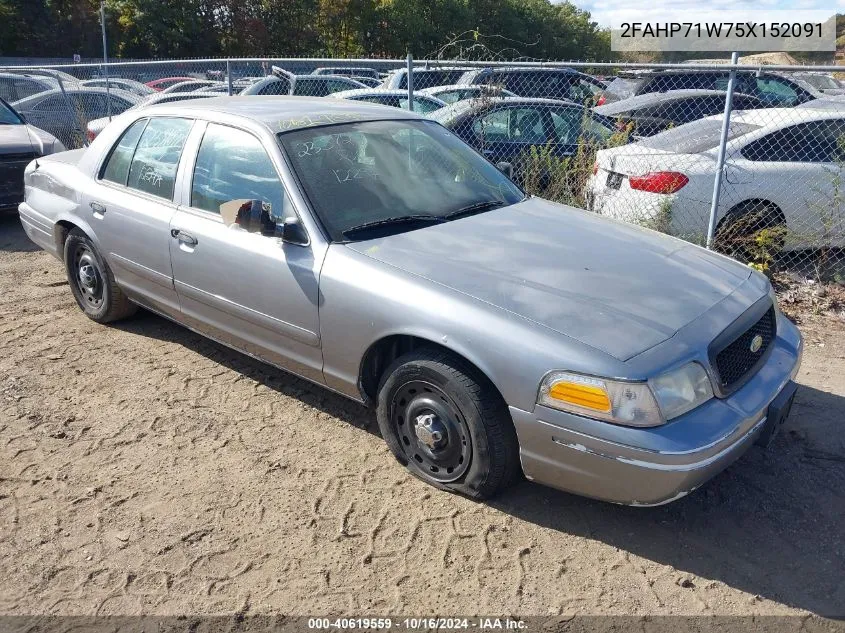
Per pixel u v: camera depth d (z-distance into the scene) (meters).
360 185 3.95
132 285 4.86
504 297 3.19
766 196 6.55
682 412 2.91
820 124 6.65
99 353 4.94
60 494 3.48
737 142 6.66
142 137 4.77
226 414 4.18
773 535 3.23
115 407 4.25
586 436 2.89
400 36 40.19
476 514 3.34
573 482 3.03
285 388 4.47
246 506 3.40
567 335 2.97
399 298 3.32
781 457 3.79
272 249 3.79
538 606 2.84
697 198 6.49
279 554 3.10
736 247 6.60
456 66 7.39
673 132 7.04
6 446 3.86
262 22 39.06
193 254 4.20
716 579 2.97
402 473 3.64
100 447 3.86
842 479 3.62
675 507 3.41
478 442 3.21
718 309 3.27
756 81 10.29
